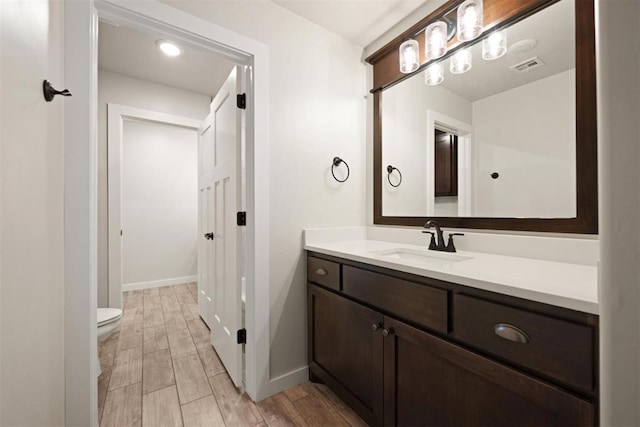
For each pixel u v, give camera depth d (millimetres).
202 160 2465
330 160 1813
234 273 1643
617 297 329
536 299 708
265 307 1524
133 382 1647
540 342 704
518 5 1229
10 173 571
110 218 2502
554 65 1148
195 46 1379
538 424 713
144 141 3773
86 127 1059
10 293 567
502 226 1315
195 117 2951
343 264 1376
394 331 1092
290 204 1633
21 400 620
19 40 612
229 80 1740
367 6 1600
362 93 1994
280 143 1592
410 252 1522
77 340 1036
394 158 1838
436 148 1604
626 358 323
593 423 612
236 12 1436
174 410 1414
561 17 1130
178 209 4008
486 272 914
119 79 2564
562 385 667
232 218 1685
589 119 1049
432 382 969
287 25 1621
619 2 327
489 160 1374
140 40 2068
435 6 1549
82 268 1046
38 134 742
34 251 710
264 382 1516
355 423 1331
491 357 805
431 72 1617
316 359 1588
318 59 1756
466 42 1435
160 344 2133
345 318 1357
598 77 345
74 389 1029
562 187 1125
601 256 344
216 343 1992
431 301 961
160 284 3850
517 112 1270
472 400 857
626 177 323
